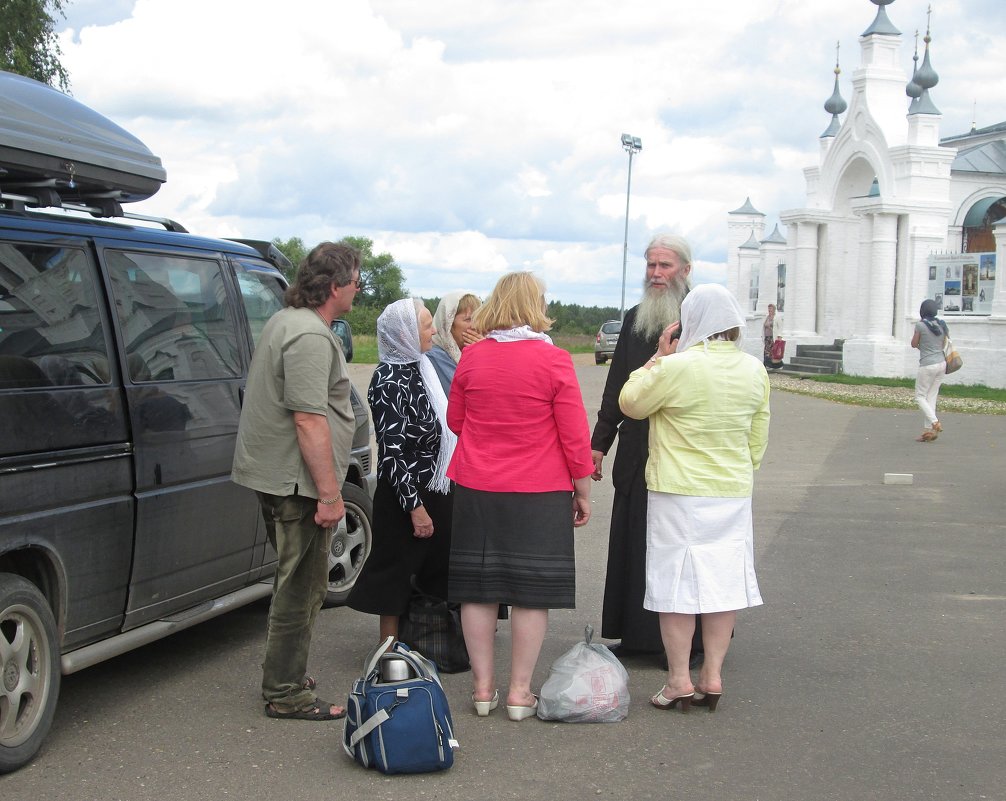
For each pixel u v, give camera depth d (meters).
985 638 6.16
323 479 4.70
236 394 5.67
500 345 4.91
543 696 4.89
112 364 4.82
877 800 4.05
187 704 5.11
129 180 5.18
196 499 5.27
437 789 4.14
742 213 38.44
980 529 9.30
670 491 4.93
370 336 61.34
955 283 25.95
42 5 22.22
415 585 5.68
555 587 4.83
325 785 4.18
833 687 5.36
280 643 4.87
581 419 4.84
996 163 31.97
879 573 7.75
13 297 4.42
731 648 6.02
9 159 4.48
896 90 29.06
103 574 4.70
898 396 22.25
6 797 4.03
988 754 4.50
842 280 32.06
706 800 4.05
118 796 4.05
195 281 5.61
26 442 4.31
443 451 5.51
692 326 5.04
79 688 5.34
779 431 16.73
